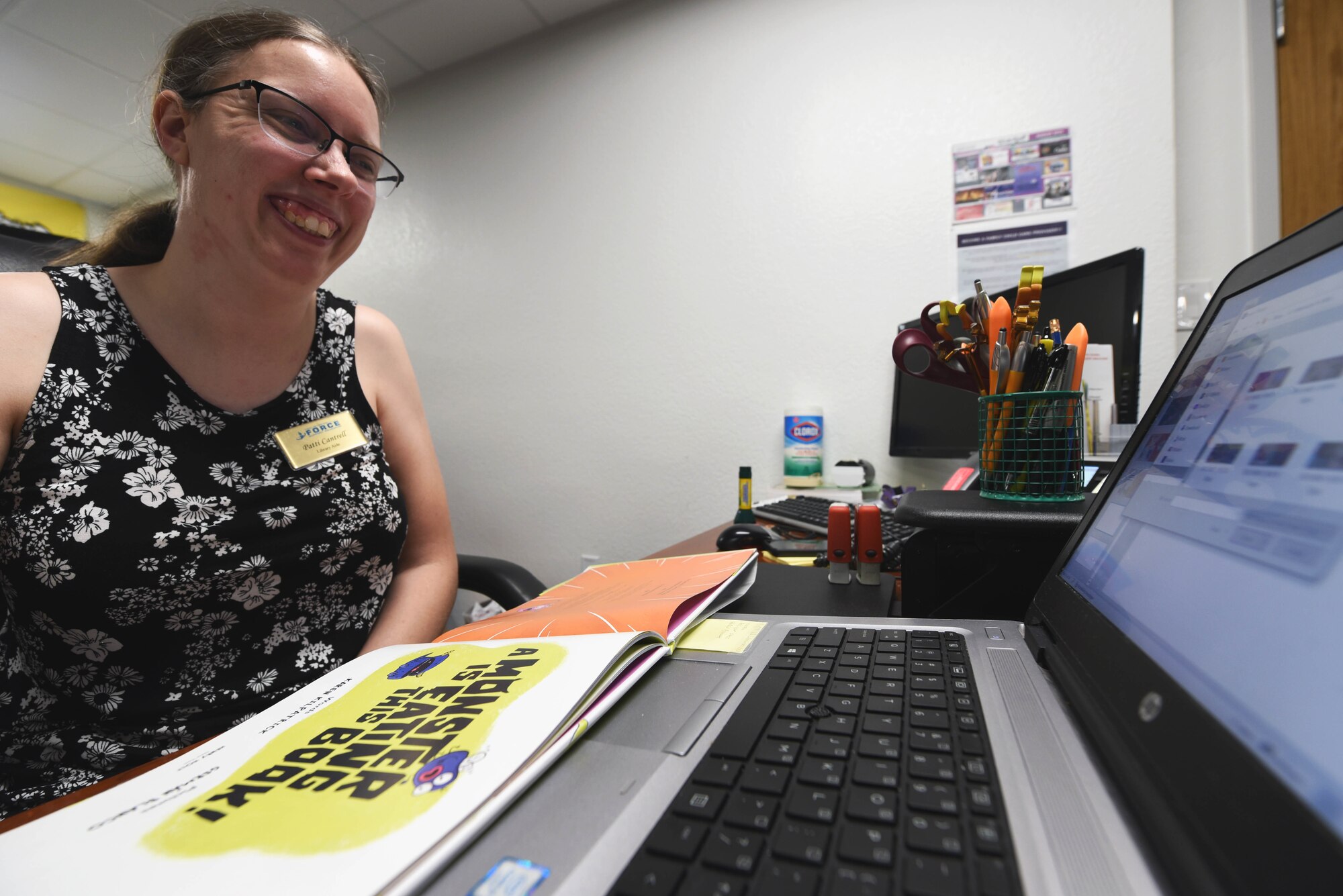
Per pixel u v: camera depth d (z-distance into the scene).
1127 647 0.27
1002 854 0.19
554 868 0.20
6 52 1.79
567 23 1.71
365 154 0.68
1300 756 0.16
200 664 0.62
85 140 2.32
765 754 0.25
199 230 0.60
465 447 1.94
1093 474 0.61
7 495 0.54
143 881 0.19
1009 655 0.36
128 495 0.58
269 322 0.66
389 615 0.76
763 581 0.63
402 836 0.20
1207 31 1.16
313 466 0.69
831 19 1.41
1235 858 0.16
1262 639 0.19
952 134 1.30
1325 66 1.08
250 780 0.25
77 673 0.57
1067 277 0.97
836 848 0.19
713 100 1.54
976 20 1.28
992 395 0.55
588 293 1.72
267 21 0.62
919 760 0.24
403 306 2.03
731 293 1.53
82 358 0.58
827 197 1.42
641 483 1.67
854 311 1.40
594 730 0.29
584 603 0.50
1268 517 0.22
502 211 1.84
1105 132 1.18
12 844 0.21
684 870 0.19
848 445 1.42
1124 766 0.21
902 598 0.51
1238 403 0.29
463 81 1.87
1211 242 1.17
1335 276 0.25
